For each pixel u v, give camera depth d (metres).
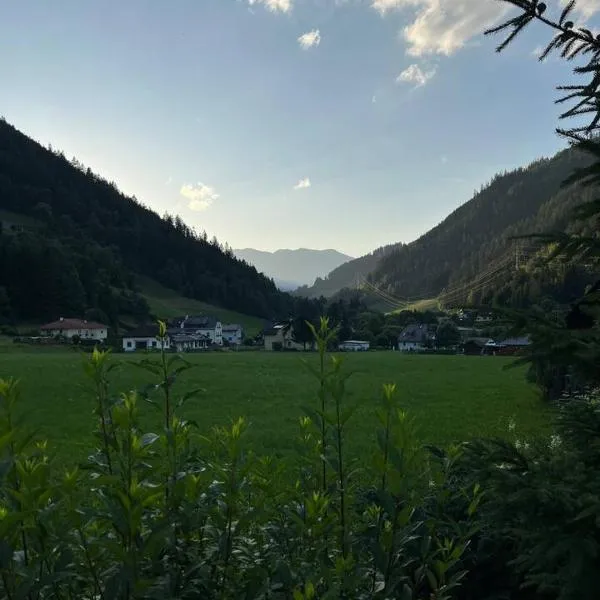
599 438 3.04
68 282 131.25
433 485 3.25
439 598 2.47
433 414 23.72
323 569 2.23
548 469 2.68
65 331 112.94
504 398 30.09
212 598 2.33
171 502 2.24
